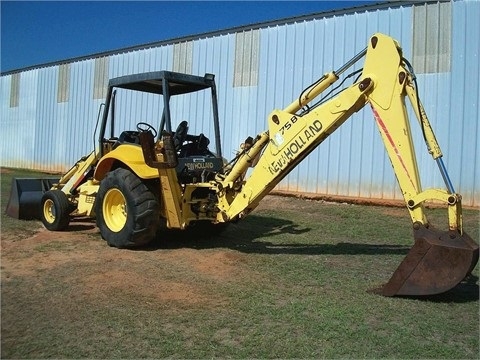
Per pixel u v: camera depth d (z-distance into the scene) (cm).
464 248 408
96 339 353
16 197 833
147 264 545
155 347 341
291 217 909
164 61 1447
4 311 402
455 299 443
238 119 1255
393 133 460
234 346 344
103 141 727
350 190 1072
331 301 434
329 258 592
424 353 335
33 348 338
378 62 476
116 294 443
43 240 670
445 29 959
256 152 592
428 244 427
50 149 1850
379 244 679
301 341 352
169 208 614
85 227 791
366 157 1050
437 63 966
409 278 437
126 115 1545
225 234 745
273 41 1193
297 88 1151
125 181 611
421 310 414
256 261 570
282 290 464
